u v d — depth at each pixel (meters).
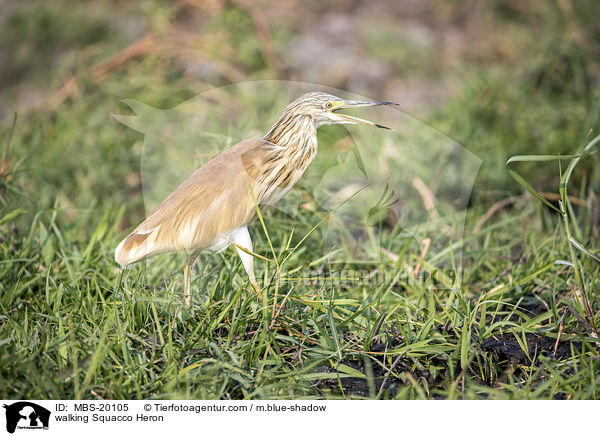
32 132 12.38
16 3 17.33
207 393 5.69
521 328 6.48
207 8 14.76
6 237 8.50
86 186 10.91
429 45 16.34
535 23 17.27
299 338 6.48
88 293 6.74
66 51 16.19
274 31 15.49
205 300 6.79
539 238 9.23
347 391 6.07
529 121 12.12
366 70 15.02
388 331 6.62
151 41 13.58
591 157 10.84
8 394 5.56
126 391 5.63
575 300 6.89
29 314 6.79
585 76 13.41
